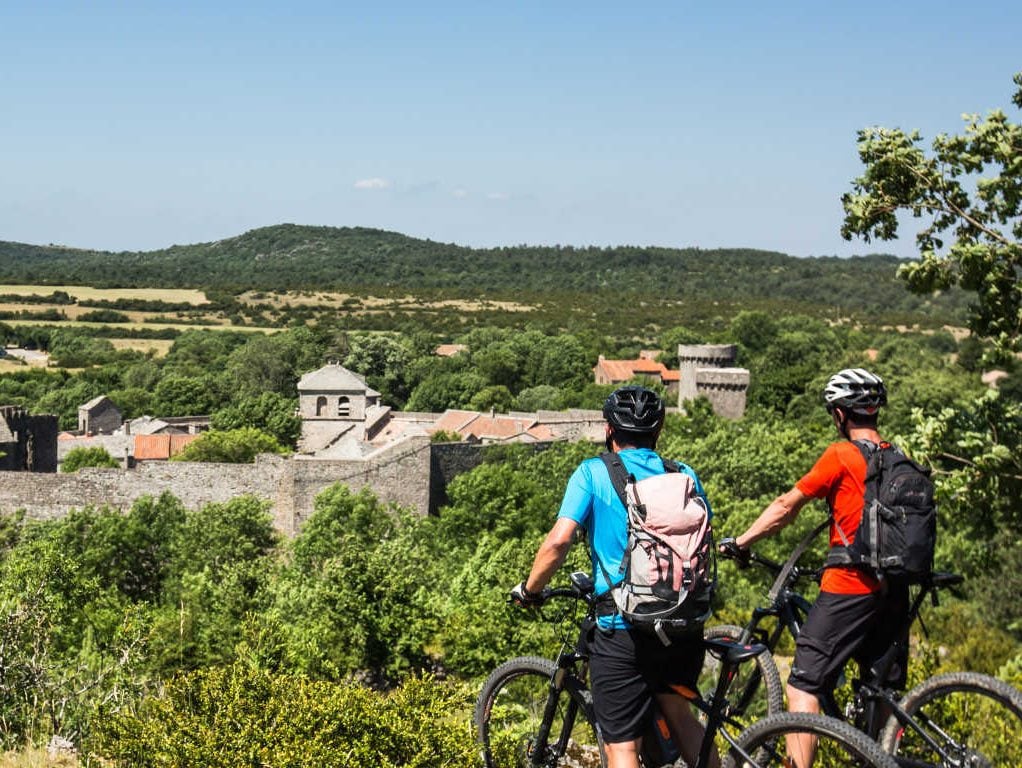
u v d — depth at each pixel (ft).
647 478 17.28
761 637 20.22
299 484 183.52
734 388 369.71
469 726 29.22
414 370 485.97
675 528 16.69
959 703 27.96
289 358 465.88
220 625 95.14
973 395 56.34
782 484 197.26
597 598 17.42
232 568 116.78
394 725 28.50
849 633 18.63
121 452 293.64
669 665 17.21
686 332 574.97
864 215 55.36
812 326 540.93
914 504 18.38
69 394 438.40
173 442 298.15
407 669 106.32
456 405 439.63
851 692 21.65
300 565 156.35
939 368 289.94
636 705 17.21
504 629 97.50
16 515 172.96
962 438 52.03
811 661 18.80
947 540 117.29
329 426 310.45
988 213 54.39
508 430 275.59
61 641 66.33
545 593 18.15
